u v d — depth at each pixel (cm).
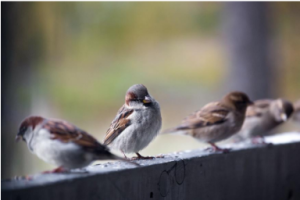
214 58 2000
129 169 489
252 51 1588
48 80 1805
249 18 1587
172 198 549
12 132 1273
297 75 1983
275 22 1808
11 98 1273
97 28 1912
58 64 1869
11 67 1285
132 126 636
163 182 534
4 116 1254
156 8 1923
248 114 1027
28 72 1620
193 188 583
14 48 1317
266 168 716
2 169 1246
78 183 441
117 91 1861
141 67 1972
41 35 1680
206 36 1972
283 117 1025
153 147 1526
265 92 1591
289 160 764
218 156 625
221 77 1881
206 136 838
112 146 661
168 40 1986
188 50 2025
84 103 1798
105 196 464
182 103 1852
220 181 628
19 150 1279
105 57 1944
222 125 833
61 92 1809
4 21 1266
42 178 436
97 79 1892
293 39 1948
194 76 1983
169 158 576
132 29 1945
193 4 1905
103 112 1772
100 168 493
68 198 433
